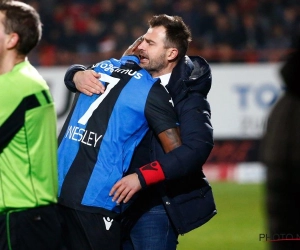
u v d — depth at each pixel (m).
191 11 50.41
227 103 43.47
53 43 50.16
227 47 48.25
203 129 13.46
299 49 7.94
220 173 41.75
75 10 51.47
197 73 14.28
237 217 29.00
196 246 24.16
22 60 11.73
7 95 11.11
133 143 13.38
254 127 43.09
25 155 11.31
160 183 13.96
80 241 13.05
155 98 13.17
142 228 14.34
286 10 50.94
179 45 14.30
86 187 12.93
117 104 13.21
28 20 11.58
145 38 14.45
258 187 36.97
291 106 7.84
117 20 50.97
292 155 7.70
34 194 11.35
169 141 13.19
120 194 12.97
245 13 50.72
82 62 45.34
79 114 13.59
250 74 43.81
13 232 11.28
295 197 7.68
